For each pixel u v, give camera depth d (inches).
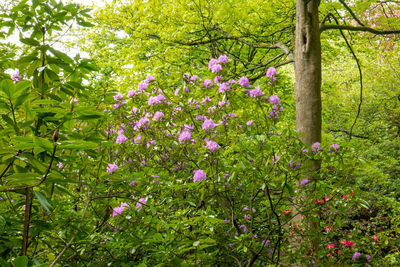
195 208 118.5
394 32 249.3
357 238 142.2
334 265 127.0
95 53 374.6
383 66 436.8
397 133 435.5
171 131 143.9
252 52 369.1
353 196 115.6
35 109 55.1
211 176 117.6
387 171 386.6
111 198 104.0
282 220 126.4
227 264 121.2
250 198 125.9
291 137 116.7
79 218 90.7
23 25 71.5
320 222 126.7
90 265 94.3
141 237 88.0
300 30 207.9
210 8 278.5
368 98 440.1
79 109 55.3
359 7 266.2
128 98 160.7
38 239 79.4
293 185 120.8
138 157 149.0
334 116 449.1
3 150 53.2
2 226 65.7
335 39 341.1
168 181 118.7
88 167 100.0
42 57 64.1
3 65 76.2
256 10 283.6
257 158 113.7
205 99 146.7
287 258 121.1
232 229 120.2
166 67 301.6
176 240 82.4
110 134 153.7
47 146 48.8
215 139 132.0
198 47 352.5
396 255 142.1
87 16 73.9
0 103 57.0
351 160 117.0
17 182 51.3
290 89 299.0
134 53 298.2
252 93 139.2
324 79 447.5
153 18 290.8
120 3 303.0
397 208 221.6
